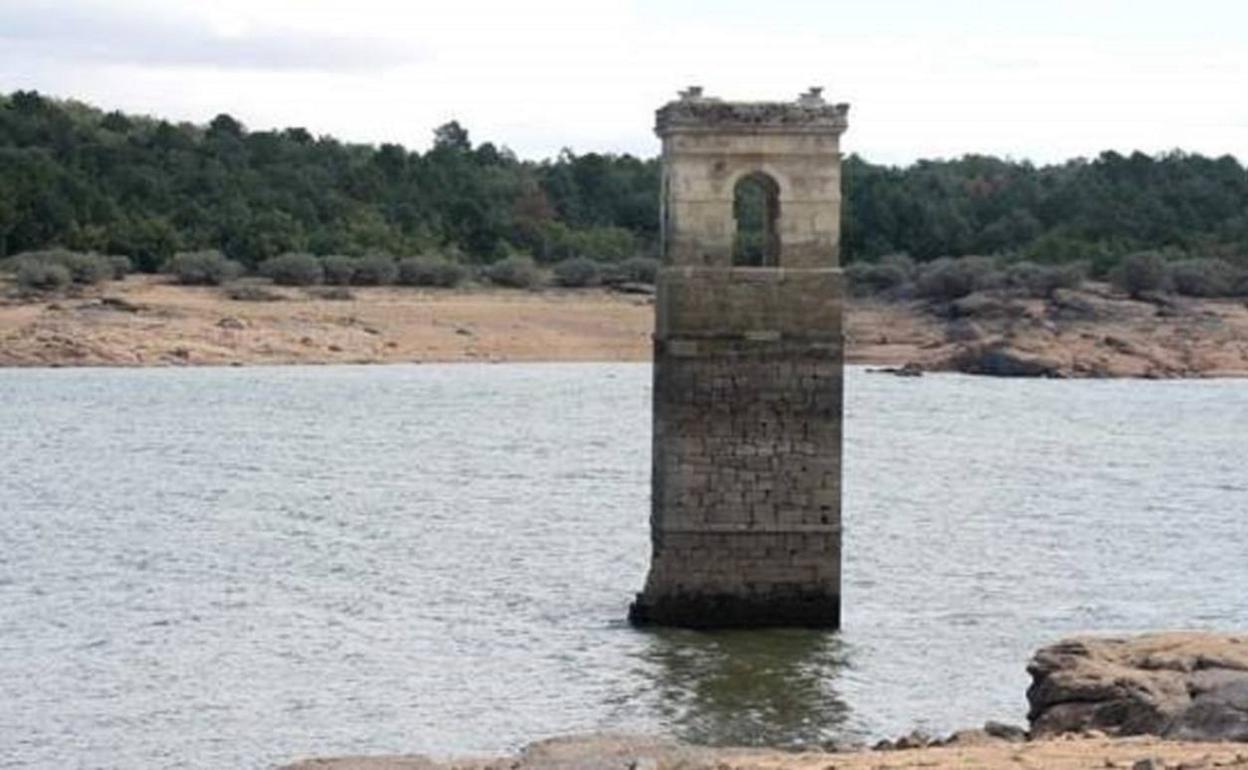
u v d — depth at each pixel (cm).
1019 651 6488
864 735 5275
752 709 5600
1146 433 16862
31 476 12112
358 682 5931
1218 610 7469
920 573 8338
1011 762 3575
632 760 3856
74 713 5516
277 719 5459
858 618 7038
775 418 6594
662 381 6600
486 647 6462
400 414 17688
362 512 10338
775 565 6631
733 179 6575
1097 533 9931
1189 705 4016
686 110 6550
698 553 6612
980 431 16800
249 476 12306
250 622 6938
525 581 7900
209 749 5125
